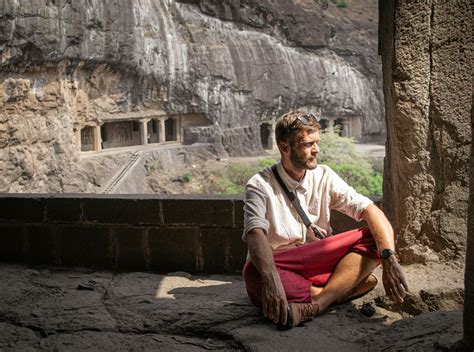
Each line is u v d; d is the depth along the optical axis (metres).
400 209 4.64
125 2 42.16
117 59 42.34
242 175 47.22
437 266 4.44
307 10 58.78
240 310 3.93
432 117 4.45
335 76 59.25
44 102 38.25
